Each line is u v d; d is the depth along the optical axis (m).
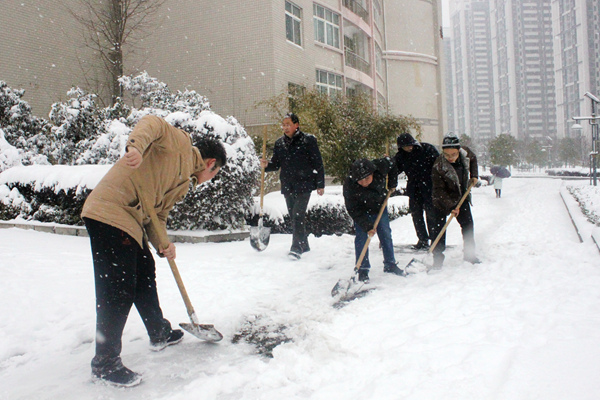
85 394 2.62
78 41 17.45
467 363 2.71
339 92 17.92
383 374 2.69
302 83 17.83
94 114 12.23
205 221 7.95
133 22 18.22
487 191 25.11
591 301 3.90
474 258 5.66
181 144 2.89
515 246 6.83
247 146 8.27
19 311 3.82
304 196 6.34
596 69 119.62
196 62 17.11
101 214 2.71
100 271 2.73
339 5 21.52
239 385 2.70
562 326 3.27
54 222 8.70
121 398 2.57
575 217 10.08
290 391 2.59
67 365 3.03
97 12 17.86
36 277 4.68
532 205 15.51
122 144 9.44
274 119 15.61
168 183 2.98
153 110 10.29
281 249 6.81
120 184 2.78
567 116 129.12
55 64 16.70
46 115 16.33
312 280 5.16
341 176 16.05
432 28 36.09
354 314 3.87
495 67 151.25
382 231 5.30
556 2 130.38
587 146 72.62
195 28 17.11
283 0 16.75
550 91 140.00
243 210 8.36
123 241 2.75
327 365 2.89
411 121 17.86
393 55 33.09
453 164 5.54
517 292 4.30
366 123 17.11
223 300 4.38
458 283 4.73
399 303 4.12
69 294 4.28
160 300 4.34
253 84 16.34
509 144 58.69
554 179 39.25
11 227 8.91
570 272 4.97
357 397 2.43
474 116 157.62
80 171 8.42
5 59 15.21
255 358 3.10
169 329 3.33
